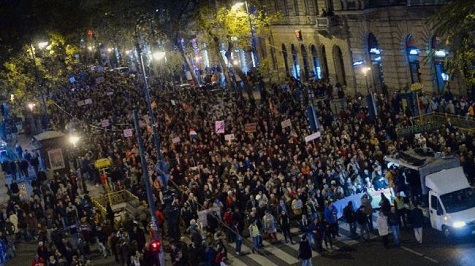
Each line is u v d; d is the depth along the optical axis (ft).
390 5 165.27
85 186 139.13
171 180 122.31
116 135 172.14
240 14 197.06
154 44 212.23
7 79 203.92
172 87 230.27
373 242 96.12
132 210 120.88
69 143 165.68
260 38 248.93
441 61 153.28
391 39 171.63
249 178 110.52
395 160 102.32
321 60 212.02
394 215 91.50
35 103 211.00
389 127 122.31
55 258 98.68
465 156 102.22
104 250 109.19
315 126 127.13
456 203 90.33
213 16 202.90
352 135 124.77
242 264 96.78
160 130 162.20
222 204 106.73
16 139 202.18
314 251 96.43
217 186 111.86
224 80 236.02
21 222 123.85
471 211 89.35
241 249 102.27
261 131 143.33
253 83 228.02
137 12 211.41
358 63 190.29
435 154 98.73
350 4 185.78
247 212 105.70
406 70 170.19
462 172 92.94
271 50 244.63
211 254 90.68
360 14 179.11
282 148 125.90
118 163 142.20
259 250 100.58
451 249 87.81
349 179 106.52
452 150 109.91
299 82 189.06
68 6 223.71
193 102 191.52
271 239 102.53
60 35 220.02
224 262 93.71
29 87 205.77
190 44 223.30
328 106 151.64
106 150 157.28
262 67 222.48
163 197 108.47
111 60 361.30
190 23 215.72
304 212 99.30
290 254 97.25
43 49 212.84
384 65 178.40
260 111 158.92
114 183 135.95
